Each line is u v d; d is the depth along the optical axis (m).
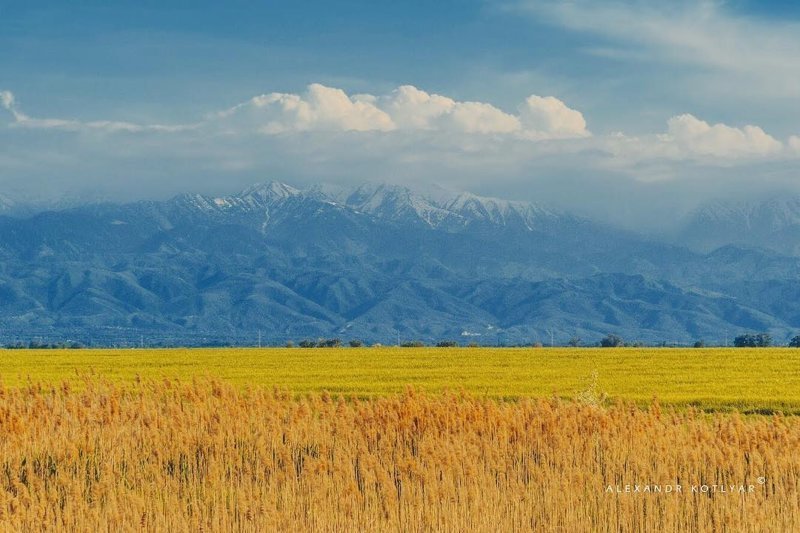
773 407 62.66
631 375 89.75
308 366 107.88
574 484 33.03
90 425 40.88
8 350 174.38
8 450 36.59
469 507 31.55
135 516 29.95
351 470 33.97
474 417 41.72
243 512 30.30
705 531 30.41
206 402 45.56
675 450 36.91
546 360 118.62
